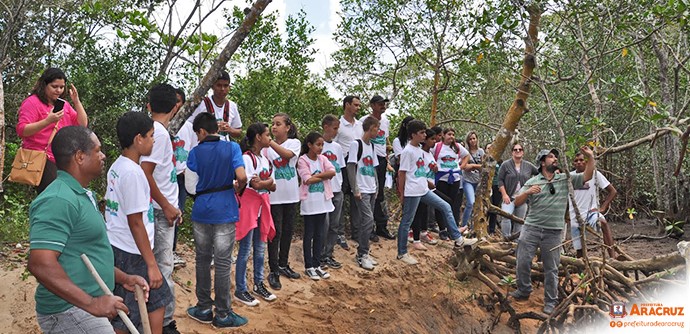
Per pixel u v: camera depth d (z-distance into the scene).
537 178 7.65
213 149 5.16
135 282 3.59
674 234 12.59
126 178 3.88
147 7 10.68
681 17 6.85
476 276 8.26
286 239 6.95
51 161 5.30
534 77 8.45
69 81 10.14
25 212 7.57
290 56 11.04
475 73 12.02
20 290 5.30
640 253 11.49
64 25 11.67
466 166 9.73
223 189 5.20
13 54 11.21
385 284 7.46
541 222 7.61
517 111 8.65
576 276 8.95
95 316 3.07
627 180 14.88
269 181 5.89
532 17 7.86
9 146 9.01
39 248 2.97
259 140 6.07
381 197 9.21
